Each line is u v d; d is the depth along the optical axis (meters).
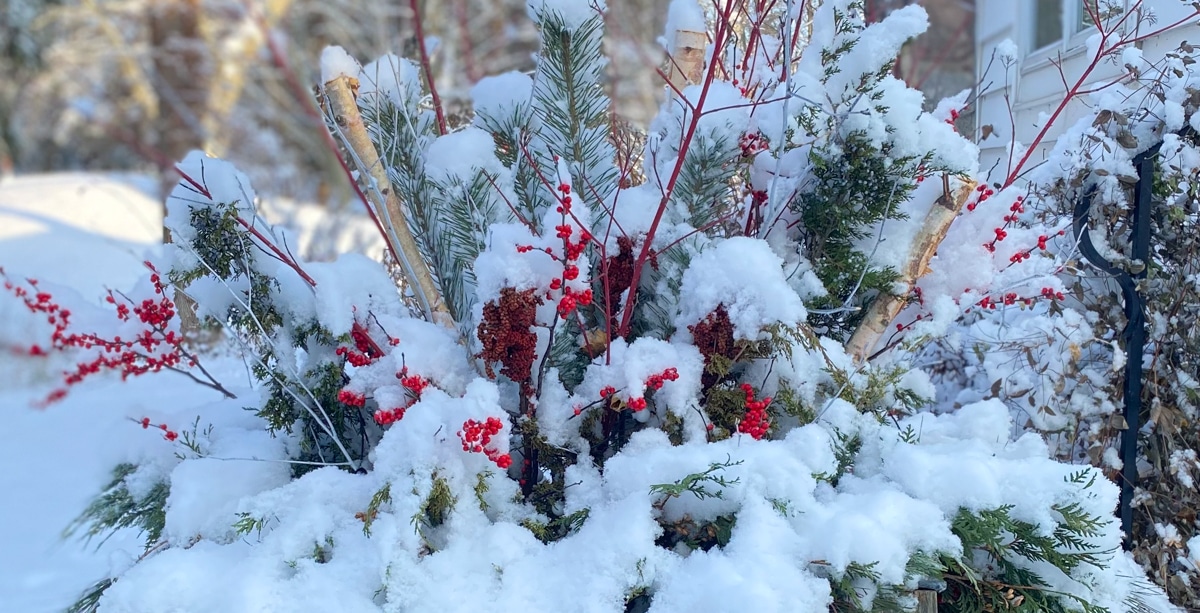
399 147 1.30
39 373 4.08
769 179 1.29
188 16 8.10
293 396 1.18
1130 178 1.39
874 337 1.23
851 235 1.21
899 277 1.20
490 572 1.01
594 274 1.23
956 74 4.34
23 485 3.11
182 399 3.68
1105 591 1.05
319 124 1.68
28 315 3.71
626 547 0.99
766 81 1.37
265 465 1.19
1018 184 1.70
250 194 1.22
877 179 1.15
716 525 1.05
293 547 1.02
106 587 1.16
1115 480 1.46
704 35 1.38
